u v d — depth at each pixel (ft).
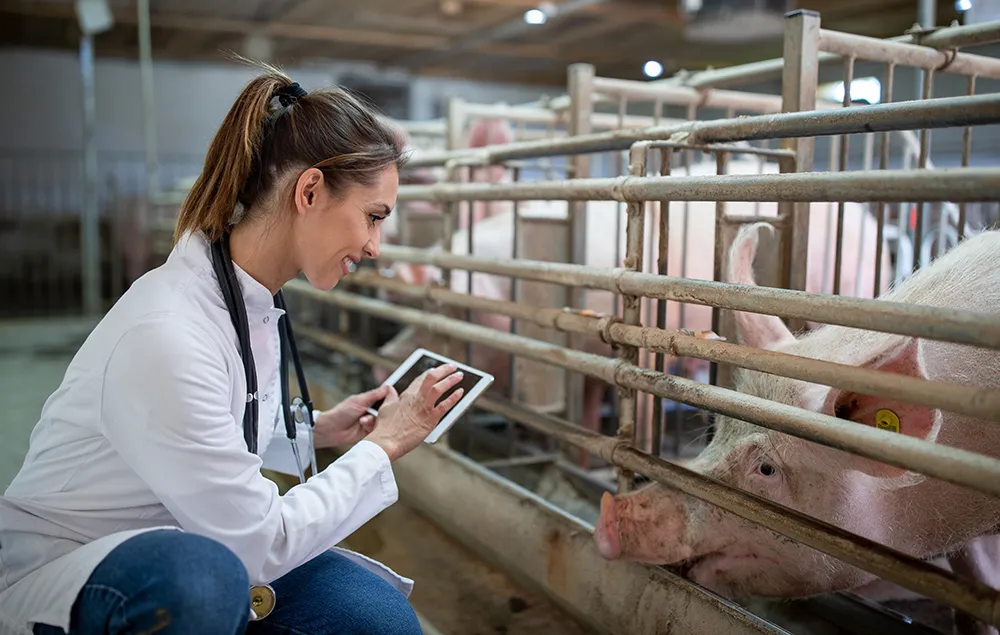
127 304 4.16
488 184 7.84
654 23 25.00
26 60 30.09
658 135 6.17
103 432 4.01
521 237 9.50
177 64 31.91
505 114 15.89
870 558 4.18
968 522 5.89
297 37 28.94
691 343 5.25
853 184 3.98
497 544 7.49
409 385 5.49
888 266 13.02
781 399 5.60
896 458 3.95
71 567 3.88
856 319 4.04
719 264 6.00
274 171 4.31
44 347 21.76
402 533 9.06
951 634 7.03
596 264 11.52
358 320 16.80
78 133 31.12
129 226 31.42
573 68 10.41
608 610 6.05
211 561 3.78
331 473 4.56
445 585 7.80
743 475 5.67
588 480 9.68
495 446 11.00
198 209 4.41
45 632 3.97
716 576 5.75
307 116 4.30
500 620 7.12
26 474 4.33
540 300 10.00
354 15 26.25
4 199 30.22
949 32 7.72
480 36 28.63
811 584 5.71
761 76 10.30
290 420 5.08
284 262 4.52
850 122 4.56
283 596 4.71
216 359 4.18
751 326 6.03
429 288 9.00
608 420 13.04
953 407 3.71
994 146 20.72
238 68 32.78
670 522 5.52
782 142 6.97
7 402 15.03
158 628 3.64
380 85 34.81
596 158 24.63
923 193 3.69
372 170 4.32
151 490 4.15
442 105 36.06
